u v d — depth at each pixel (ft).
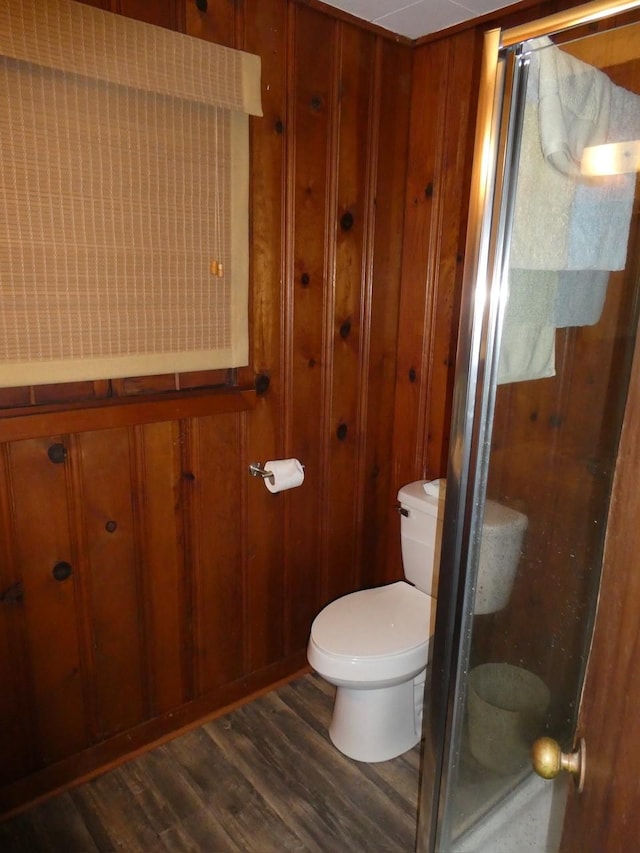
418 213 7.61
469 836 4.71
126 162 5.32
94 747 6.44
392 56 7.14
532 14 6.18
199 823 5.93
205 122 5.73
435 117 7.23
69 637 6.01
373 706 6.66
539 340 4.08
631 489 2.08
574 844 2.56
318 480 7.75
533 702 5.19
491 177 3.36
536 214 3.60
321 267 7.07
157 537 6.41
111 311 5.47
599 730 2.31
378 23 6.75
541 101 3.37
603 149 3.71
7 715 5.77
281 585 7.72
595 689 2.35
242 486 6.99
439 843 4.46
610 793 2.20
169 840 5.74
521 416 4.32
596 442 4.54
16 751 5.91
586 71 3.51
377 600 7.15
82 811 6.03
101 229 5.29
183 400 6.15
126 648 6.46
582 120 3.57
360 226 7.32
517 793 4.62
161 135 5.48
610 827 2.20
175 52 5.29
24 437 5.26
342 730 6.85
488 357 3.70
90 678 6.26
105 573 6.12
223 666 7.39
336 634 6.51
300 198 6.68
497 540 4.60
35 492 5.51
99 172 5.20
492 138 3.28
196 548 6.76
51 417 5.35
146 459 6.14
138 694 6.68
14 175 4.79
